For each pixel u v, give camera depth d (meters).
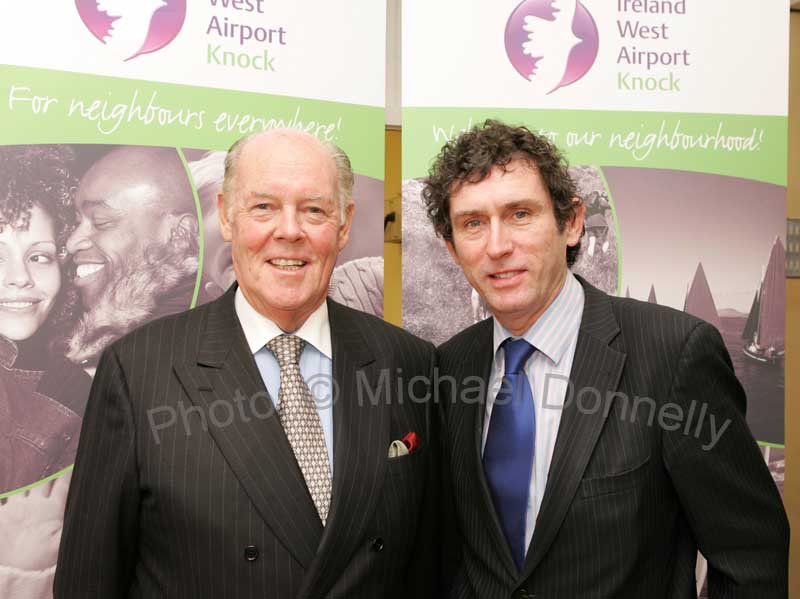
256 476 1.28
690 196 2.11
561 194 1.39
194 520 1.26
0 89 1.76
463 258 1.42
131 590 1.37
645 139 2.09
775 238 2.13
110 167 1.86
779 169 2.13
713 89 2.11
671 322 1.37
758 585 1.30
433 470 1.57
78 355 1.85
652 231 2.09
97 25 1.83
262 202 1.37
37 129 1.79
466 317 2.09
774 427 2.13
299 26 2.00
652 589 1.33
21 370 1.80
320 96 2.02
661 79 2.09
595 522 1.28
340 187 1.46
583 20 2.06
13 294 1.79
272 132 1.43
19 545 1.81
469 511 1.44
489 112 2.05
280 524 1.27
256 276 1.38
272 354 1.44
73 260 1.84
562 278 1.46
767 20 2.12
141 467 1.29
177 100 1.91
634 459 1.30
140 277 1.89
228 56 1.94
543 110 2.06
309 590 1.25
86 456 1.34
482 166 1.34
